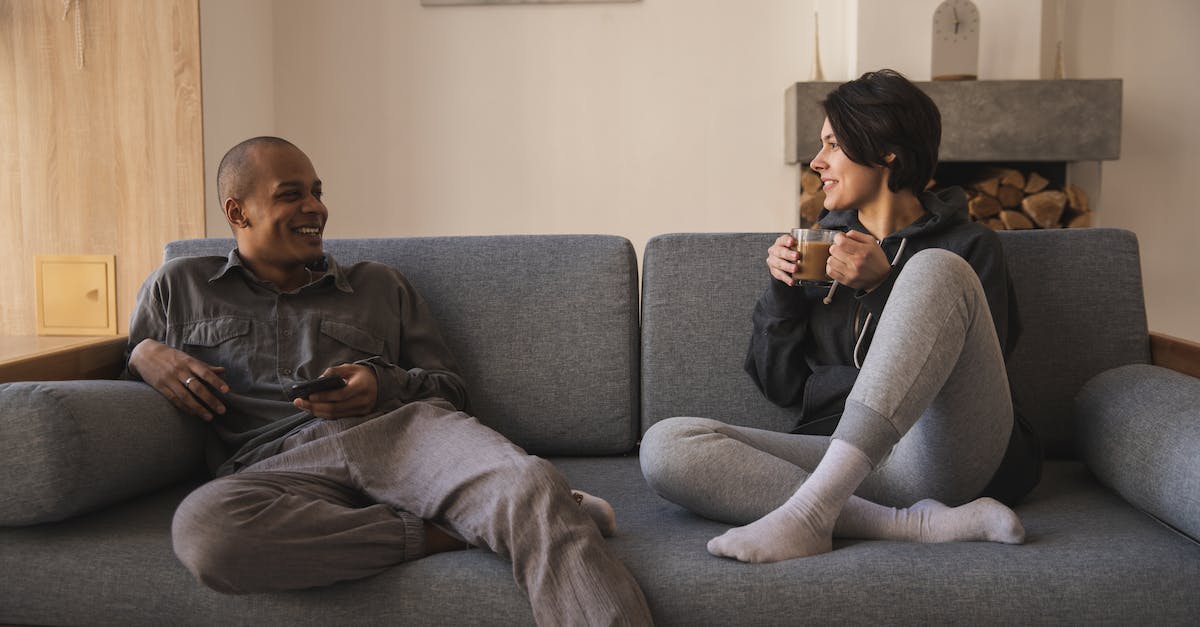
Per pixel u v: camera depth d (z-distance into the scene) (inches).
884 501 55.2
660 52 146.4
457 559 49.4
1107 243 69.0
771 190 147.6
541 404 69.3
